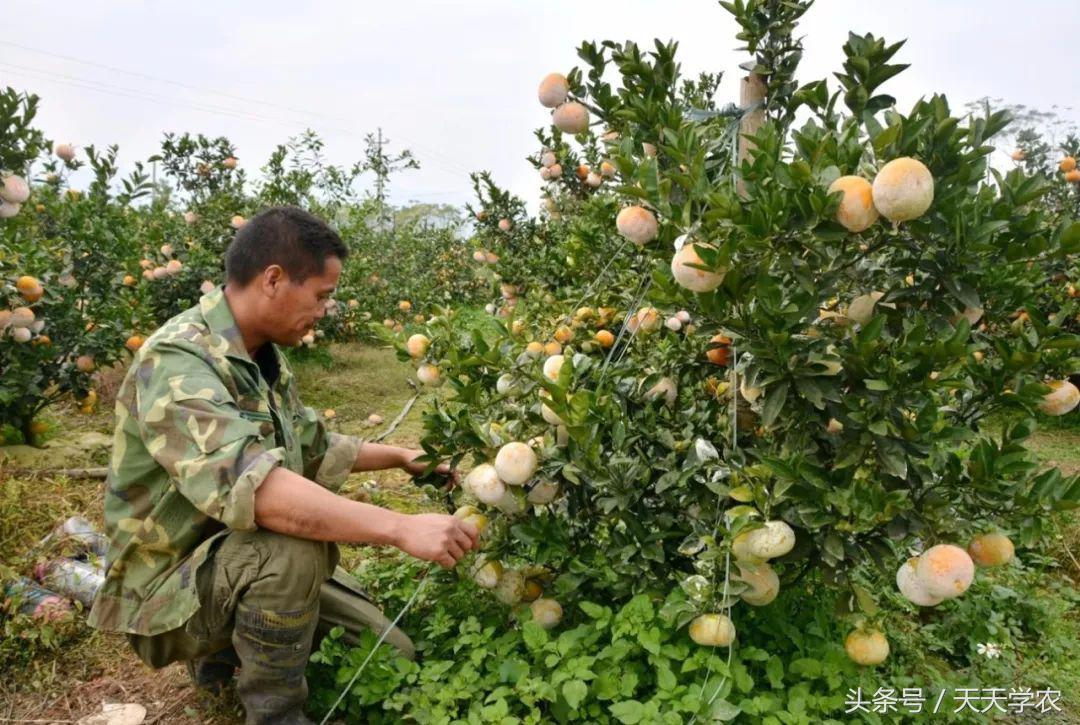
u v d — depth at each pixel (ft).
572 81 8.82
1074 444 18.66
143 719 7.88
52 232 19.61
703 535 7.35
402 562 10.16
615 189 8.32
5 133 11.48
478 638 7.66
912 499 7.00
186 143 27.81
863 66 7.34
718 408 8.84
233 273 7.41
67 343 16.03
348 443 8.80
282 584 6.82
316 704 7.75
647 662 7.50
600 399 7.81
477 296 42.65
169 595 7.02
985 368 7.35
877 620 7.29
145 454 7.12
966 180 6.53
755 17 8.41
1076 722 8.19
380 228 44.55
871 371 6.64
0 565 9.43
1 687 8.30
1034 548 11.82
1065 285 16.58
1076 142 24.64
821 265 6.94
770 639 8.21
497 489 7.47
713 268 6.26
